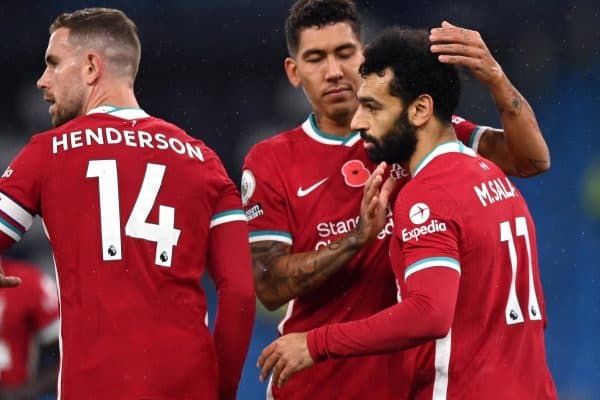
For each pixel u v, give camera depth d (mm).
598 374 42625
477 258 13023
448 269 12586
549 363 43125
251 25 48906
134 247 12766
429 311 12383
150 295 12734
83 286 12625
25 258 45469
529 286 13641
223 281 13477
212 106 50438
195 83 50406
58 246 12805
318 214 15500
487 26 49125
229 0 48031
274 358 13305
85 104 13648
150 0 48000
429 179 13188
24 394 22828
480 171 13547
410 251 12820
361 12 48531
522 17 49125
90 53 13625
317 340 13031
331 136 15867
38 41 49219
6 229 12742
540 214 48500
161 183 13086
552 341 43906
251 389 40438
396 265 13453
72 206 12789
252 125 50312
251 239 15664
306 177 15656
